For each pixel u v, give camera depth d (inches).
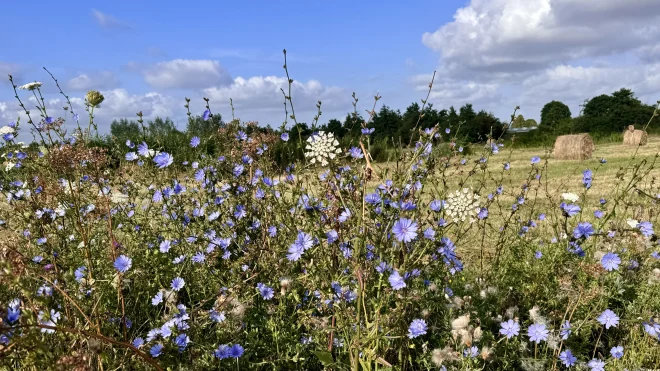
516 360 112.9
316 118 127.6
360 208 96.5
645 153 737.6
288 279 104.3
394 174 97.3
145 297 124.9
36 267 95.3
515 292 140.4
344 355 106.8
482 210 148.8
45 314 73.2
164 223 154.6
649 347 125.6
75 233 131.3
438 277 131.2
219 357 97.6
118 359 93.8
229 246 142.7
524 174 500.1
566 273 132.0
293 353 110.6
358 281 92.4
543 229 193.6
